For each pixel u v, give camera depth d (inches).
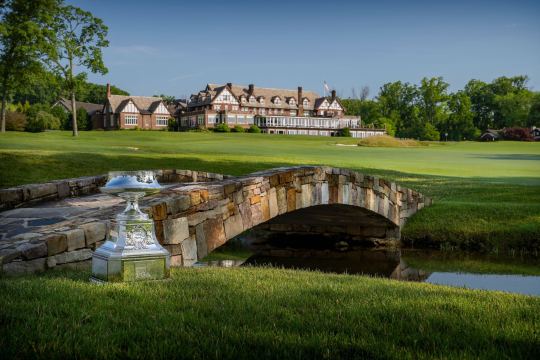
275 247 593.9
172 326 156.8
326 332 156.9
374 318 175.2
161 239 288.0
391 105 4886.8
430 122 4589.1
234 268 298.0
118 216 216.1
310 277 269.4
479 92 4872.0
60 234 235.9
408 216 628.7
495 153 1747.0
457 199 719.7
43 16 1893.5
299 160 1050.7
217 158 968.3
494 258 537.6
